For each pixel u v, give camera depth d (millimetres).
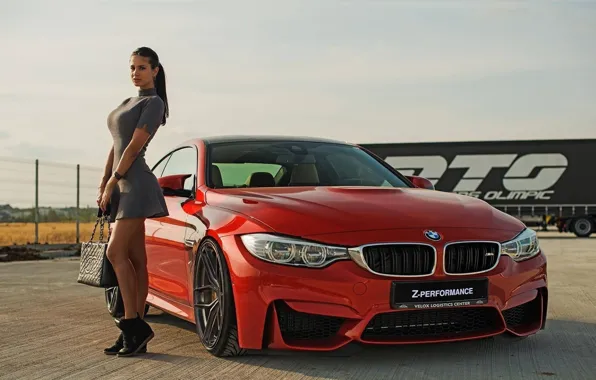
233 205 3908
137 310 3949
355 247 3398
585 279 8250
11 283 8000
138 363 3658
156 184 3934
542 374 3342
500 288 3592
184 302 4328
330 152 4930
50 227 17734
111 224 4285
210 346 3785
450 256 3492
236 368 3486
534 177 24203
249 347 3473
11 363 3695
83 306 5895
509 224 3834
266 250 3449
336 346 3385
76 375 3424
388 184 4672
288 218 3566
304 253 3402
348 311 3355
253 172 4516
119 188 3865
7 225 17094
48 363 3688
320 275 3369
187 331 4660
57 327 4812
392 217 3596
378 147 24812
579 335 4352
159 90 4074
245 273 3467
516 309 3879
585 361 3623
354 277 3361
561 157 24078
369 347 3902
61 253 15352
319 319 3459
